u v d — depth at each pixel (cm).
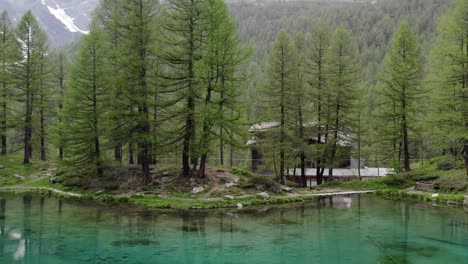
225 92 2828
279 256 1452
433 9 15688
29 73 4216
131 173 3116
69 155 3425
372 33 14125
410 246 1598
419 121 3875
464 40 3067
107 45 3303
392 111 3816
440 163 3609
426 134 4041
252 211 2416
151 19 2944
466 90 2931
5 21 4497
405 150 3759
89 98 3155
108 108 3180
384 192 3328
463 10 2934
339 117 3878
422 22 14125
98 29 3216
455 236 1759
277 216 2258
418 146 5328
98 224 1992
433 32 13062
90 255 1452
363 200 2961
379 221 2116
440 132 3030
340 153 3912
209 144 2919
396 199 3023
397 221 2114
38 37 4294
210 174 3123
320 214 2333
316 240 1700
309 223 2061
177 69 2959
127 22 2884
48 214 2261
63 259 1402
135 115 2839
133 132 2884
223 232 1836
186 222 2053
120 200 2688
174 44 2792
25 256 1434
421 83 3638
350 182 3822
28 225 1962
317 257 1444
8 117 4147
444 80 3062
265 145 3656
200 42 2844
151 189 2834
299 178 4828
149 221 2072
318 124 3856
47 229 1873
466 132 2847
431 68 3572
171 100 2855
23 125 4184
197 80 2695
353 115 4394
